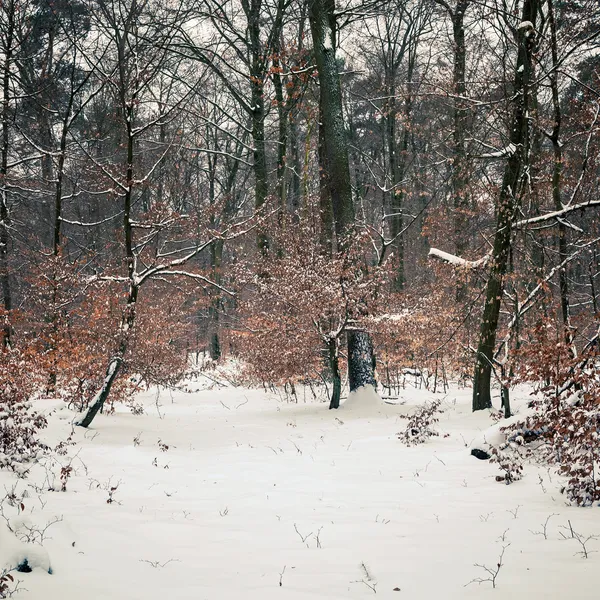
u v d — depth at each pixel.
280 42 23.33
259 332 17.25
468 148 16.20
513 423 9.71
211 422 15.40
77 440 11.41
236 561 5.10
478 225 18.33
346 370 19.64
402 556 5.07
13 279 23.67
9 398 10.04
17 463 8.45
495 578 4.36
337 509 7.03
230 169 33.50
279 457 10.80
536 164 14.23
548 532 5.57
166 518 6.61
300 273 16.27
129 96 13.64
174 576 4.69
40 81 20.31
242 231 16.98
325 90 17.70
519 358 10.72
